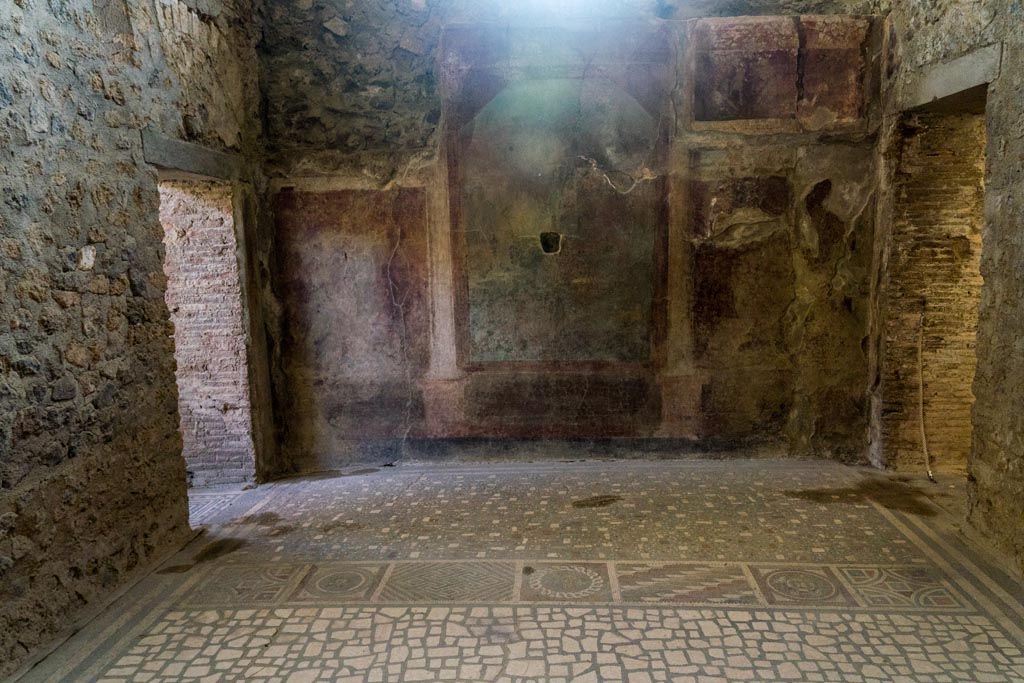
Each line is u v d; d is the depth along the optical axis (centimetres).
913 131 393
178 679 225
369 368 447
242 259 412
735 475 412
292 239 438
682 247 429
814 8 415
